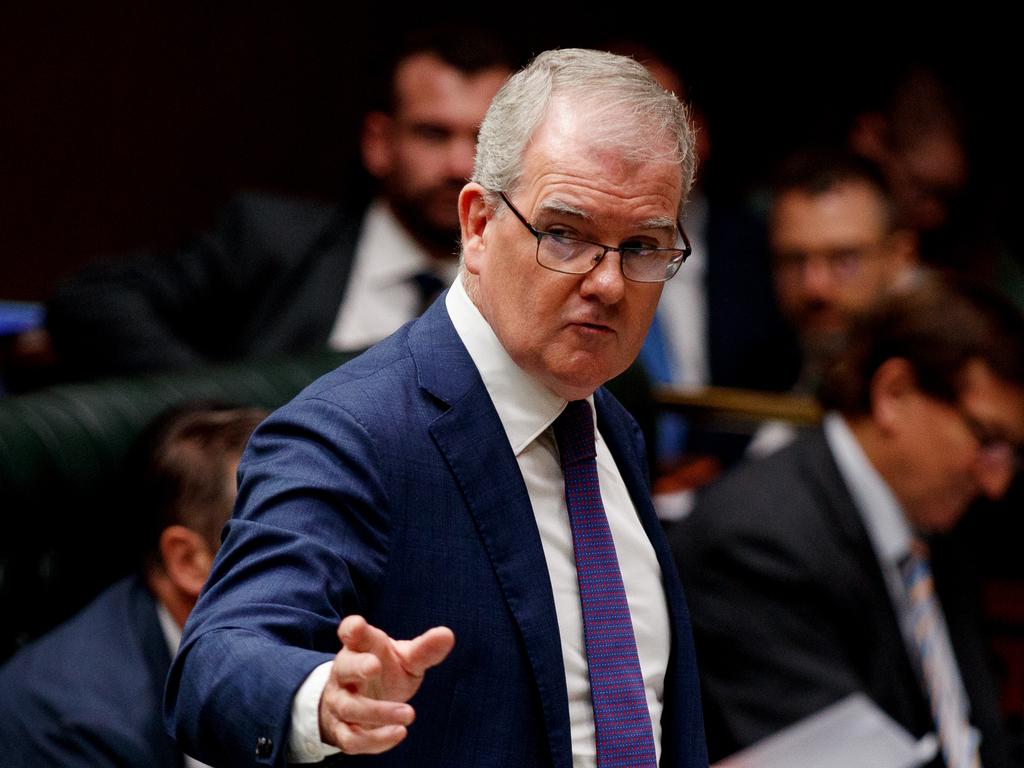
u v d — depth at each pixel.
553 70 4.98
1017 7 18.36
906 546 9.30
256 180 16.78
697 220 14.55
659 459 11.73
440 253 11.97
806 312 13.90
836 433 9.44
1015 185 17.45
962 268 16.58
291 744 4.14
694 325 14.32
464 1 17.89
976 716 9.58
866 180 13.80
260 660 4.23
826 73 18.61
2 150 14.97
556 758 4.80
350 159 17.30
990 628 12.38
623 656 5.07
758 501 9.19
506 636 4.82
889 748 8.41
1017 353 9.03
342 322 11.77
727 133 18.66
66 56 15.28
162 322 11.55
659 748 5.36
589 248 4.80
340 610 4.54
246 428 7.34
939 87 16.84
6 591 7.89
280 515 4.62
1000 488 9.23
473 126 11.64
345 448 4.73
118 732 6.76
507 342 4.98
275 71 16.75
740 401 13.10
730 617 8.98
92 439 8.36
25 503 7.95
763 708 8.78
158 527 7.20
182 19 16.03
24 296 15.23
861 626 9.05
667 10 18.72
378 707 3.94
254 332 11.73
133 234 15.94
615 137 4.79
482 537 4.86
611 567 5.16
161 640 7.17
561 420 5.24
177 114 16.11
